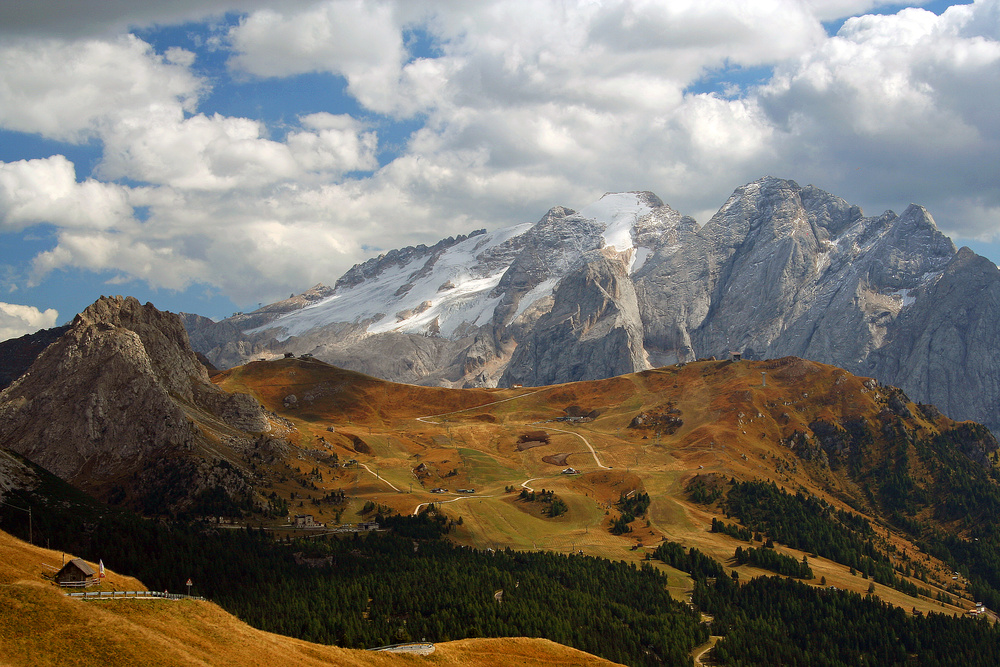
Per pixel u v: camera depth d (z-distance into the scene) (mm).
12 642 122938
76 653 125375
